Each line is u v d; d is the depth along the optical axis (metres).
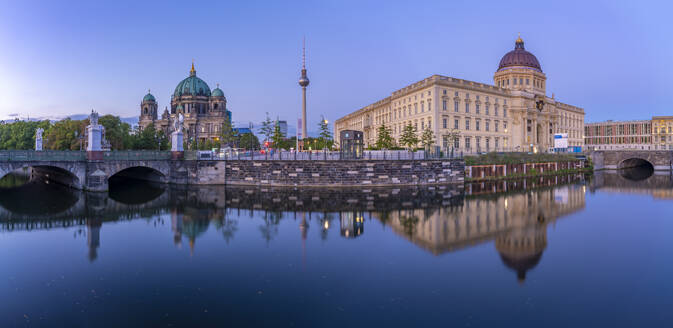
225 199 42.72
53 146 74.62
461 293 16.31
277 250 22.95
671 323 13.59
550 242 24.83
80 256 21.94
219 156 57.59
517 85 113.69
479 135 94.62
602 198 46.06
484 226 29.61
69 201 42.28
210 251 22.84
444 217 33.09
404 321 13.80
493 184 60.09
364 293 16.34
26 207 38.75
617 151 99.94
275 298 15.88
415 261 20.67
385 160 51.78
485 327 13.38
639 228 29.22
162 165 55.06
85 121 77.25
